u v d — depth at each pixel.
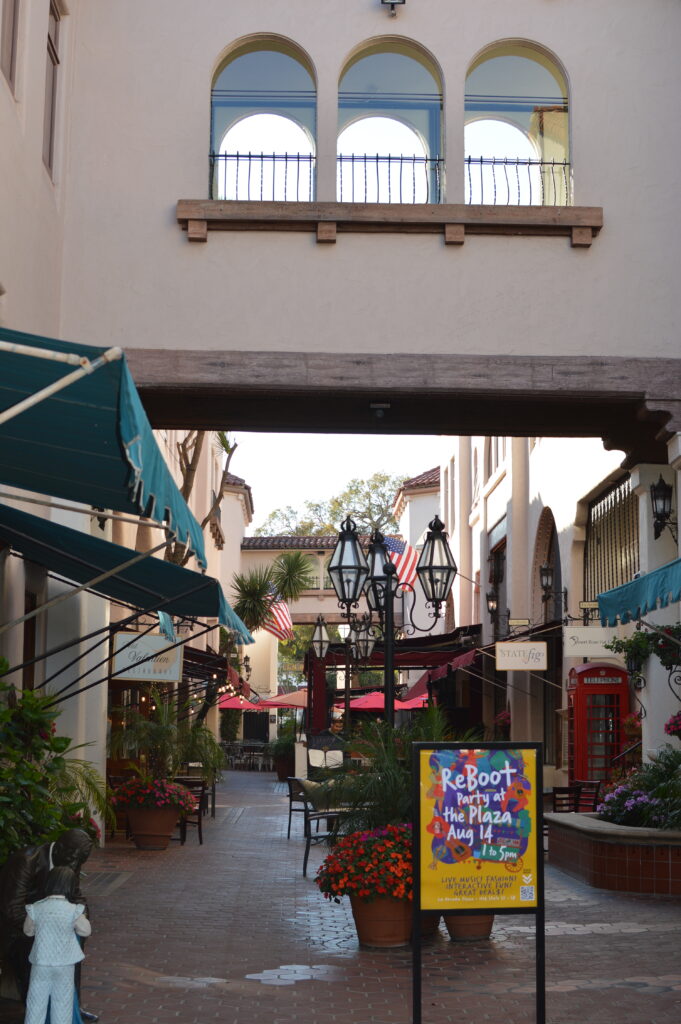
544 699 26.52
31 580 13.34
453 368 14.14
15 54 12.11
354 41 14.87
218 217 14.20
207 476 38.50
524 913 6.71
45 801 7.82
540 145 14.98
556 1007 7.42
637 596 12.27
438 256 14.34
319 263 14.27
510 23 14.95
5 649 11.68
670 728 14.59
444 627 42.97
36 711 8.16
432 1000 7.59
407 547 27.03
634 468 17.94
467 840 6.73
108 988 7.78
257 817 22.81
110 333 14.09
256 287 14.22
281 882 13.23
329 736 24.47
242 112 14.90
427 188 14.87
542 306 14.32
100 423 6.94
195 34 14.78
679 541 14.33
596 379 14.23
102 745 16.92
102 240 14.27
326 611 54.97
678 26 15.04
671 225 14.60
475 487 35.97
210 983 8.01
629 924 10.55
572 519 22.83
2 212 11.36
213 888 12.67
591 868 13.05
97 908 11.13
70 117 14.45
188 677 24.52
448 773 6.78
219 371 14.02
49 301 13.54
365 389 14.05
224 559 51.84
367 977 8.26
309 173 14.84
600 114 14.82
